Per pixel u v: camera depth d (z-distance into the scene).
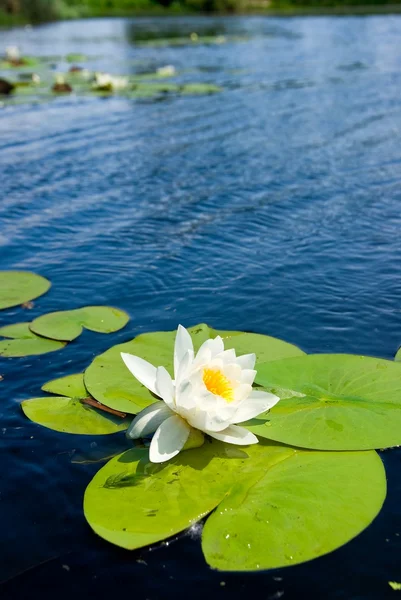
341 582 1.87
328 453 2.35
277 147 7.64
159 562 1.96
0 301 3.91
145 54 18.95
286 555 1.94
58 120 9.45
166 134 8.45
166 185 6.35
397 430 2.44
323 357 2.95
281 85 12.22
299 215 5.46
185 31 27.17
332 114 9.40
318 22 29.91
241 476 2.25
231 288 4.09
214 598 1.83
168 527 2.03
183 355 2.60
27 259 4.64
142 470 2.31
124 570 1.94
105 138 8.29
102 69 15.48
